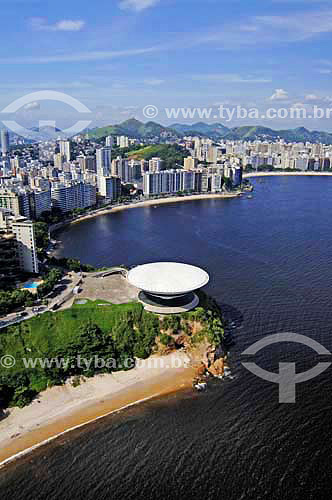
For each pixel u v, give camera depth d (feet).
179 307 483.51
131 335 461.37
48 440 340.80
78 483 298.56
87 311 482.69
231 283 615.98
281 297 565.53
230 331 479.00
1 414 372.38
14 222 605.73
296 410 359.05
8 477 305.73
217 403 375.04
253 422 348.59
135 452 324.39
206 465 308.40
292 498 279.69
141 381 415.03
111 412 372.38
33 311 482.28
